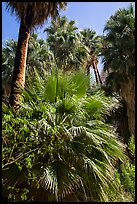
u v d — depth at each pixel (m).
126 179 6.57
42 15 7.69
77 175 5.54
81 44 21.61
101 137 6.03
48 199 5.28
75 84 6.55
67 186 5.36
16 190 5.14
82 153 5.72
